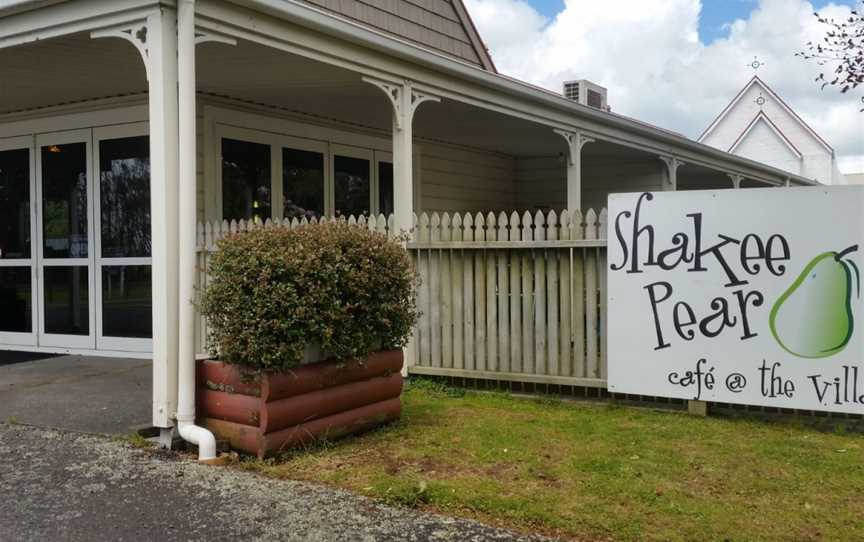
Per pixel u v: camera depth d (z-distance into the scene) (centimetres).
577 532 340
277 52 621
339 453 471
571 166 1061
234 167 852
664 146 1329
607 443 487
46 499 391
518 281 645
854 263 518
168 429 483
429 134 1138
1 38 592
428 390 666
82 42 582
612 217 591
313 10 617
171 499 389
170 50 498
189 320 484
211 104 821
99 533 346
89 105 847
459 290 672
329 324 477
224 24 556
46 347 887
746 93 3744
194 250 491
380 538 338
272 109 902
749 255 546
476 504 375
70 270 871
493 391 659
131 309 826
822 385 527
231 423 470
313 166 967
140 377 711
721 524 346
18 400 616
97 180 845
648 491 390
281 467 443
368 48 698
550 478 414
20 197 910
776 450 468
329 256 479
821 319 526
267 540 337
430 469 434
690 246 565
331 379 489
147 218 811
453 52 1194
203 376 485
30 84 761
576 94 1510
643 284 581
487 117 957
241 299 453
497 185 1396
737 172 1689
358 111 933
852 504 372
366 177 1061
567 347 624
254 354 448
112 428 528
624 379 589
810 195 528
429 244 682
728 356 554
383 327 521
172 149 495
